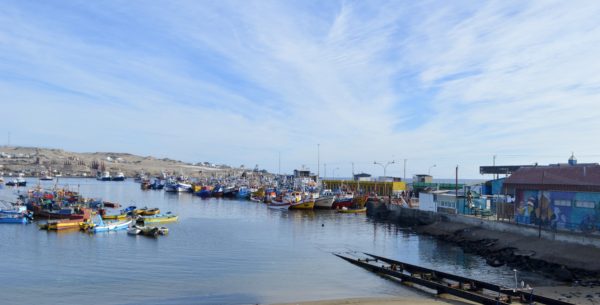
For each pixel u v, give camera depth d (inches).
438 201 2942.9
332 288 1370.6
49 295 1289.4
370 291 1334.9
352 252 1998.0
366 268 1647.4
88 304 1207.6
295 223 3166.8
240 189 6033.5
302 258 1856.5
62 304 1205.7
